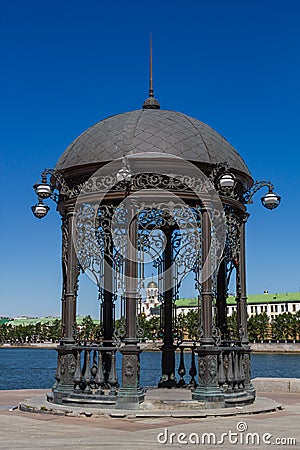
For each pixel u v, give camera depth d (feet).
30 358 382.42
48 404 48.49
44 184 50.83
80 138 52.70
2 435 37.22
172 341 58.90
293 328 460.55
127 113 53.78
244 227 54.49
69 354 49.21
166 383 57.88
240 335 52.42
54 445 33.76
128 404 45.91
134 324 47.19
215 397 47.21
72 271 50.39
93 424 41.50
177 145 48.78
